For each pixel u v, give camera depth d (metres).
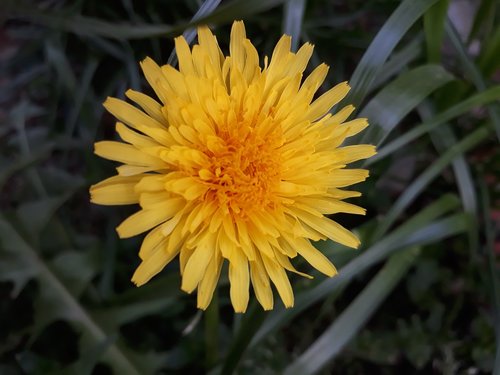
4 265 0.08
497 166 0.10
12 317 0.09
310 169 0.06
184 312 0.09
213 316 0.08
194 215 0.06
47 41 0.10
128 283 0.09
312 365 0.08
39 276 0.08
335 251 0.08
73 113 0.10
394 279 0.09
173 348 0.09
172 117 0.06
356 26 0.10
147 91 0.10
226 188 0.06
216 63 0.06
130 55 0.09
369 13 0.11
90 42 0.10
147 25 0.10
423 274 0.10
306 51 0.06
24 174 0.09
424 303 0.10
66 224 0.09
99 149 0.05
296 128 0.06
